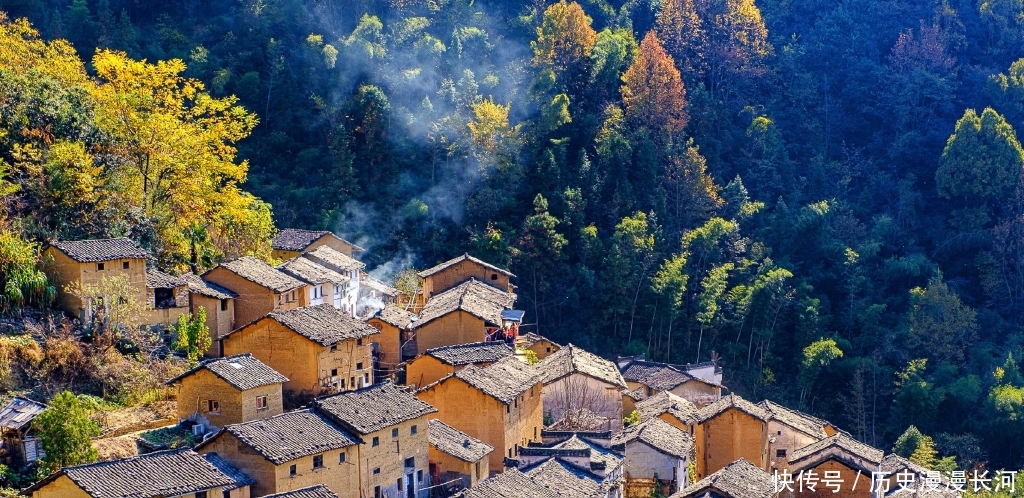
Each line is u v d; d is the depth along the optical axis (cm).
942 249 15512
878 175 16750
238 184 14038
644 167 14988
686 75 17312
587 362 10231
